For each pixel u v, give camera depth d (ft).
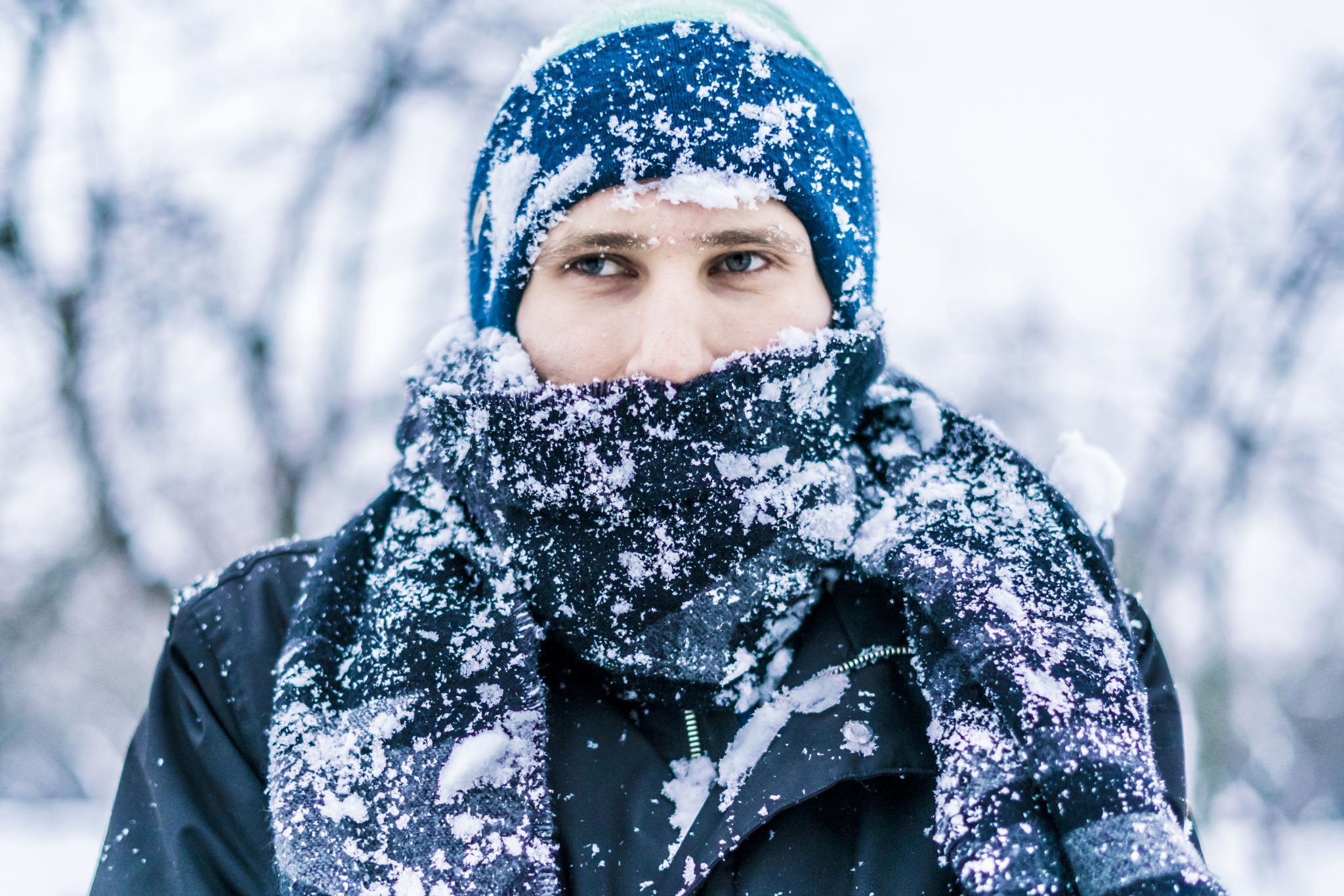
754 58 4.27
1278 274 26.53
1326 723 48.24
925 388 4.70
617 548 3.99
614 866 3.70
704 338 4.15
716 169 4.08
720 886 3.64
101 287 21.72
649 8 4.39
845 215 4.39
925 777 3.79
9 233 21.20
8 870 20.95
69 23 21.20
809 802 3.78
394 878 3.62
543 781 3.76
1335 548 27.20
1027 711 3.50
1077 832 3.35
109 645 41.78
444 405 4.25
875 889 3.59
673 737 4.01
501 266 4.43
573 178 4.13
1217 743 25.79
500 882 3.57
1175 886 3.22
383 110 23.12
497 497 4.10
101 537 22.35
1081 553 4.10
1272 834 26.12
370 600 4.24
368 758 3.84
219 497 23.80
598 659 4.00
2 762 51.49
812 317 4.32
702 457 3.98
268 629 4.52
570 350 4.20
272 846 4.03
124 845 4.16
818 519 4.05
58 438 22.07
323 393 23.21
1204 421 26.94
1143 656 4.28
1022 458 4.32
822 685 3.92
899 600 4.09
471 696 3.89
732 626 3.95
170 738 4.35
